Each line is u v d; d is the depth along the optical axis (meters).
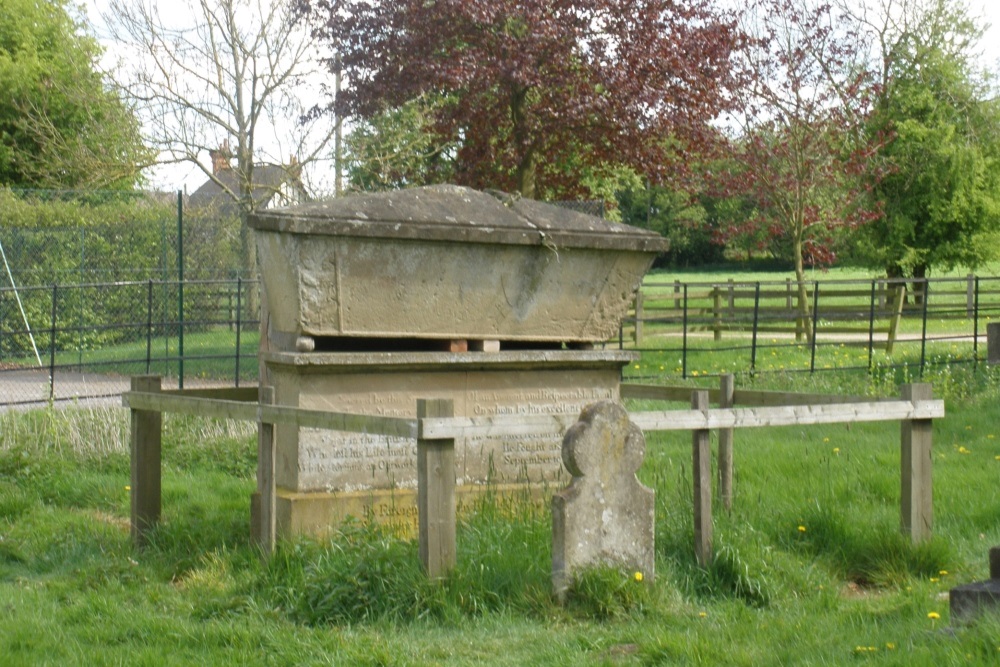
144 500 7.73
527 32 16.38
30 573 7.30
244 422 11.78
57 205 23.59
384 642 5.39
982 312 29.91
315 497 7.41
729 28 18.14
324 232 7.30
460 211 7.87
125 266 22.38
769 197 22.86
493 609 5.93
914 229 35.72
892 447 10.98
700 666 4.90
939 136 34.41
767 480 9.41
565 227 8.09
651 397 8.94
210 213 22.72
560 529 6.01
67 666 5.16
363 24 17.00
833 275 54.75
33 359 22.02
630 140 16.75
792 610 6.15
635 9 16.58
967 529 8.06
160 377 7.89
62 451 10.93
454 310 7.92
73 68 29.14
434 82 16.23
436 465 5.97
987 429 12.05
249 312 21.48
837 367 17.09
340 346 8.01
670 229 54.06
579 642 5.41
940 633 4.99
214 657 5.24
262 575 6.34
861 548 7.19
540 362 8.15
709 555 6.68
